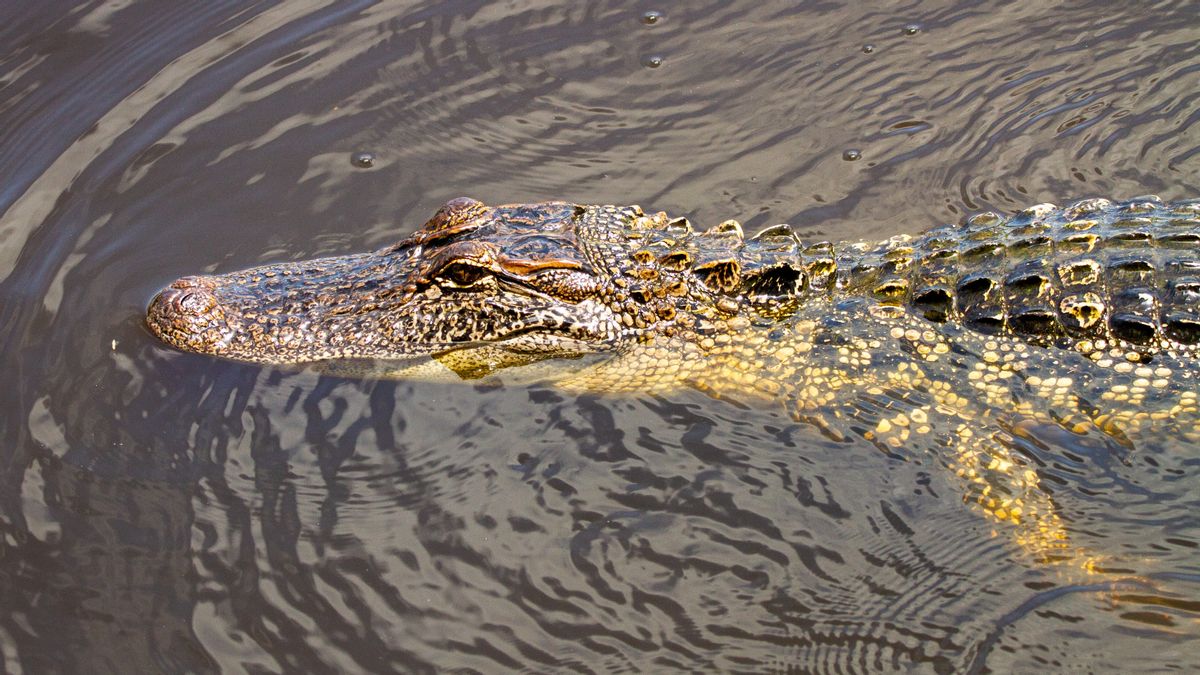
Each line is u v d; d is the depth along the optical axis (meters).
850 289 5.61
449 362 5.43
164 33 8.17
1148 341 5.02
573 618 4.29
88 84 7.71
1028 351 5.14
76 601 4.40
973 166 6.84
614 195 6.79
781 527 4.60
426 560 4.52
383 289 5.54
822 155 7.03
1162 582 4.27
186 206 6.74
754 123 7.32
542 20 8.31
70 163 7.06
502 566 4.49
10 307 5.93
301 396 5.26
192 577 4.48
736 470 4.88
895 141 7.09
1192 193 6.43
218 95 7.63
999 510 4.63
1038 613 4.18
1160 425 4.97
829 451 4.96
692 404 5.31
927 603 4.27
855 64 7.75
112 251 6.37
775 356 5.37
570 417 5.20
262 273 5.84
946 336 5.27
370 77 7.81
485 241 5.39
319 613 4.34
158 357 5.47
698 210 6.65
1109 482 4.73
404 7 8.44
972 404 5.09
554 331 5.37
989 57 7.69
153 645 4.24
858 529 4.58
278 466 4.94
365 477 4.89
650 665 4.12
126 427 5.13
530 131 7.35
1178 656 3.97
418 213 6.68
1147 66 7.43
